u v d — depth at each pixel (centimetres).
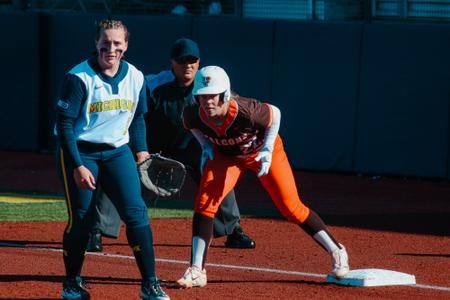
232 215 2030
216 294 1600
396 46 3303
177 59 1955
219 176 1608
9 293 1589
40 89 3991
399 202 2888
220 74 1499
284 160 1628
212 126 1542
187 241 2145
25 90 4006
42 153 4012
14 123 4047
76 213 1478
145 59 3769
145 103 1560
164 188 1806
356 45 3375
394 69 3319
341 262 1672
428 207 2789
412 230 2356
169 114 1995
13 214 2500
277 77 3522
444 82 3244
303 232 2286
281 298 1574
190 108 1563
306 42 3459
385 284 1688
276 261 1919
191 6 3916
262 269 1830
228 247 2069
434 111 3272
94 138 1474
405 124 3325
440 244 2159
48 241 2111
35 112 4003
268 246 2094
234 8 3819
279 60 3512
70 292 1507
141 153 1597
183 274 1770
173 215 2530
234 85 3597
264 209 2705
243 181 3319
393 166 3359
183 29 3684
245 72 3578
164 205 2739
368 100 3375
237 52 3584
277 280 1727
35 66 3969
